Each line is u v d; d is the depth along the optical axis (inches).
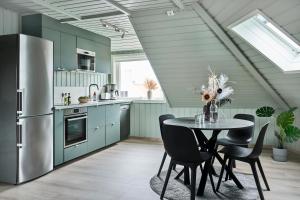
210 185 119.0
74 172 136.3
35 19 148.6
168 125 97.0
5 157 119.6
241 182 122.0
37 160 126.3
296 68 125.1
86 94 202.5
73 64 170.9
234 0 104.3
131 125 236.4
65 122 148.5
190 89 195.8
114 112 204.7
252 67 154.9
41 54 127.3
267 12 97.3
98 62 199.5
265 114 173.2
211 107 122.0
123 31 184.9
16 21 149.9
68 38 166.6
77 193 108.3
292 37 101.2
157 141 221.9
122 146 200.8
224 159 112.1
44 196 105.0
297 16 86.3
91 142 173.6
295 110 171.3
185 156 95.7
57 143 142.6
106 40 210.1
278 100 177.3
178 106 219.3
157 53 171.0
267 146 193.9
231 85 182.1
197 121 120.0
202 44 155.1
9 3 133.7
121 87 246.4
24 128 118.4
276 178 127.0
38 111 126.0
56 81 170.4
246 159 103.4
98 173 134.7
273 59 131.1
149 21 148.3
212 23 135.2
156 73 190.2
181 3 124.1
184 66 176.4
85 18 155.0
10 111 117.4
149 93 229.9
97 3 132.4
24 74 117.4
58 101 171.8
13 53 115.5
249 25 125.1
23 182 119.7
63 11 141.6
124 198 103.5
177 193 108.8
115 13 147.2
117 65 245.0
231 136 145.8
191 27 145.3
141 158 164.9
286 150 156.6
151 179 125.5
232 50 149.2
